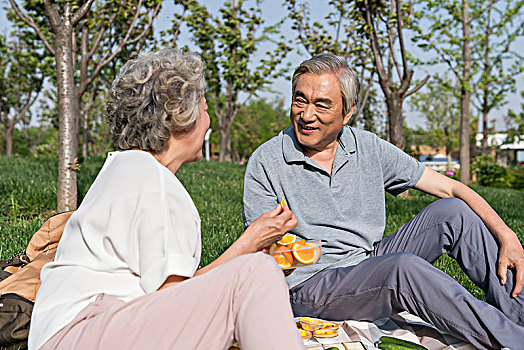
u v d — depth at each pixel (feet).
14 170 27.20
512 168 68.08
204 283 4.82
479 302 6.49
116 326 4.69
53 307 4.98
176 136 5.74
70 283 5.01
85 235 5.05
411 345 6.89
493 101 59.11
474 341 6.50
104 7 28.78
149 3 28.53
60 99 17.70
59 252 5.40
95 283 5.02
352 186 8.11
